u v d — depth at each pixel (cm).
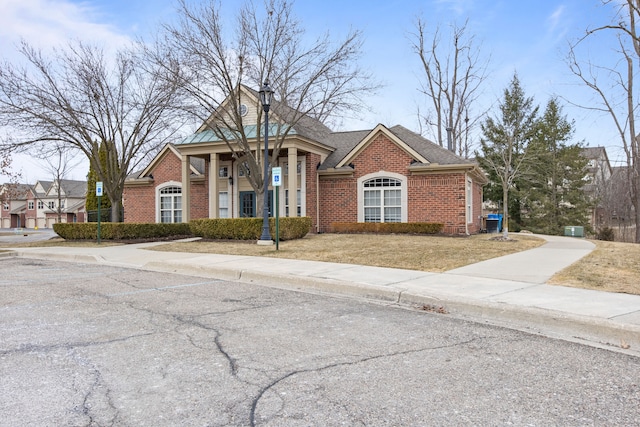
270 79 1739
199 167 2492
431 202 1927
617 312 555
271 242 1474
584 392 354
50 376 386
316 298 732
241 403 333
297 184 2097
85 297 738
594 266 965
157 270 1086
